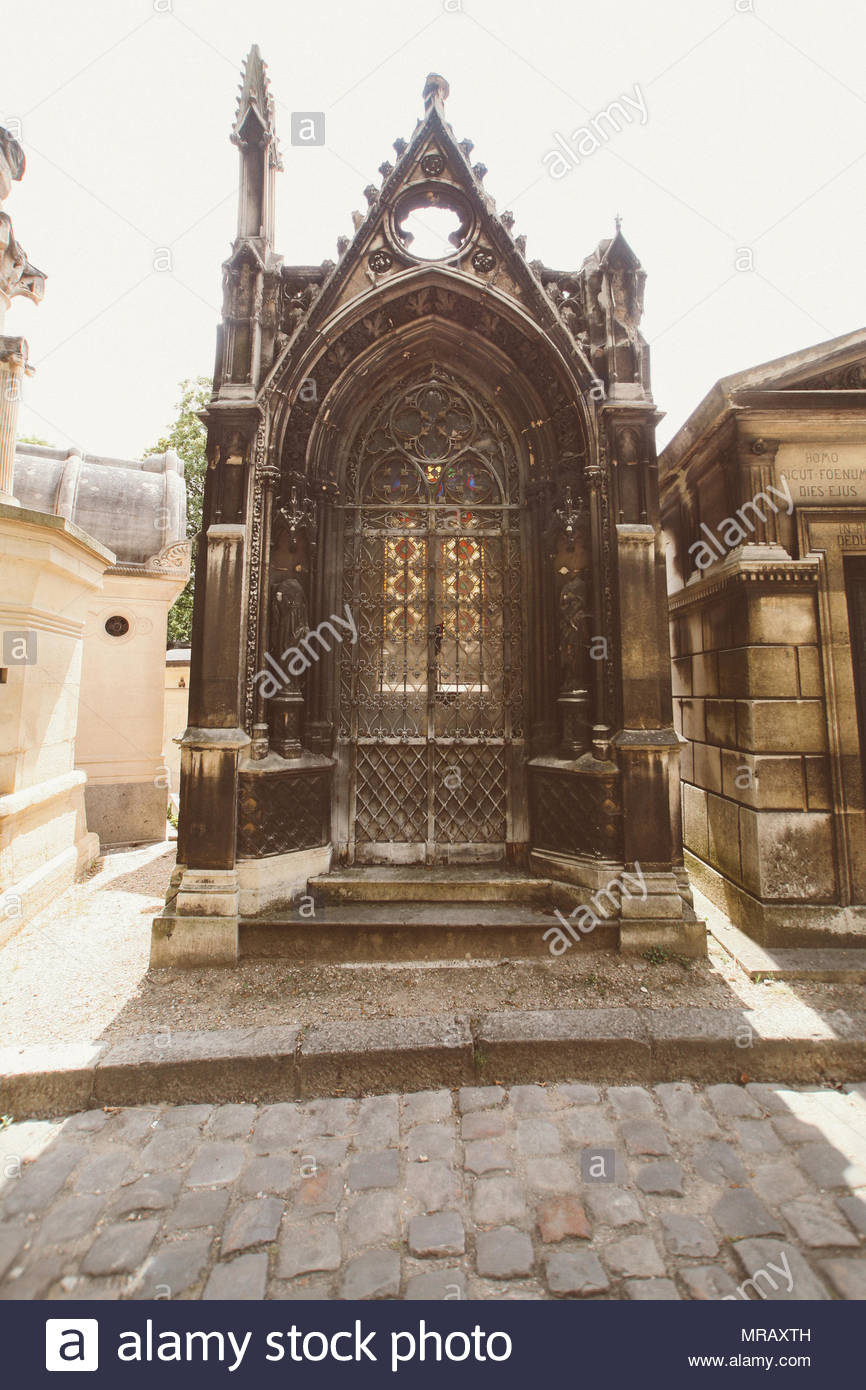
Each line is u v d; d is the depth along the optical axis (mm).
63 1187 2688
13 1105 3168
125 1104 3232
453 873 5203
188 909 4500
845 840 4598
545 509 5332
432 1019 3654
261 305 5070
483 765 5504
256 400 4941
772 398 4656
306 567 5227
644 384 4957
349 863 5395
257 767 4699
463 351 5500
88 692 8586
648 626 4750
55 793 5816
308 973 4328
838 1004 3838
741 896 4906
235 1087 3301
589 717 4953
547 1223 2488
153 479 9789
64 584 5840
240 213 5199
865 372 4797
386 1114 3168
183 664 12055
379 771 5512
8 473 5480
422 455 5656
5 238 5449
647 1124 3074
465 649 5590
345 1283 2244
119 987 4148
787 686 4695
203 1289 2225
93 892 6301
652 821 4648
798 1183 2682
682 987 4078
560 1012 3699
